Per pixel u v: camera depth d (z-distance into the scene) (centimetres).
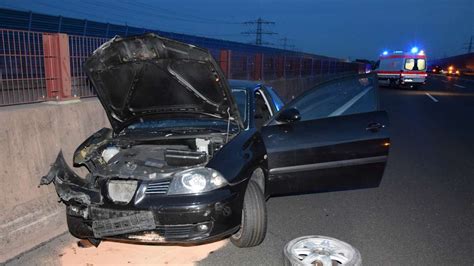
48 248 395
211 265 367
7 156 389
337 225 454
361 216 480
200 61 366
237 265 367
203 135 413
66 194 368
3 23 656
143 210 340
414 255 385
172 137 418
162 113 439
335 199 539
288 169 454
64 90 474
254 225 378
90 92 541
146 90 412
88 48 534
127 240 353
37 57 463
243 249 397
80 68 520
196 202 338
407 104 1786
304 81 1844
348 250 334
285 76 1620
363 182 479
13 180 392
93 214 356
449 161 747
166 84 404
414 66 2838
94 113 503
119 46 369
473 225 456
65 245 402
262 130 459
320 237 356
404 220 469
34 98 465
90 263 368
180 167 359
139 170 362
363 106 480
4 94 438
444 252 392
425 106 1709
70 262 369
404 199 539
